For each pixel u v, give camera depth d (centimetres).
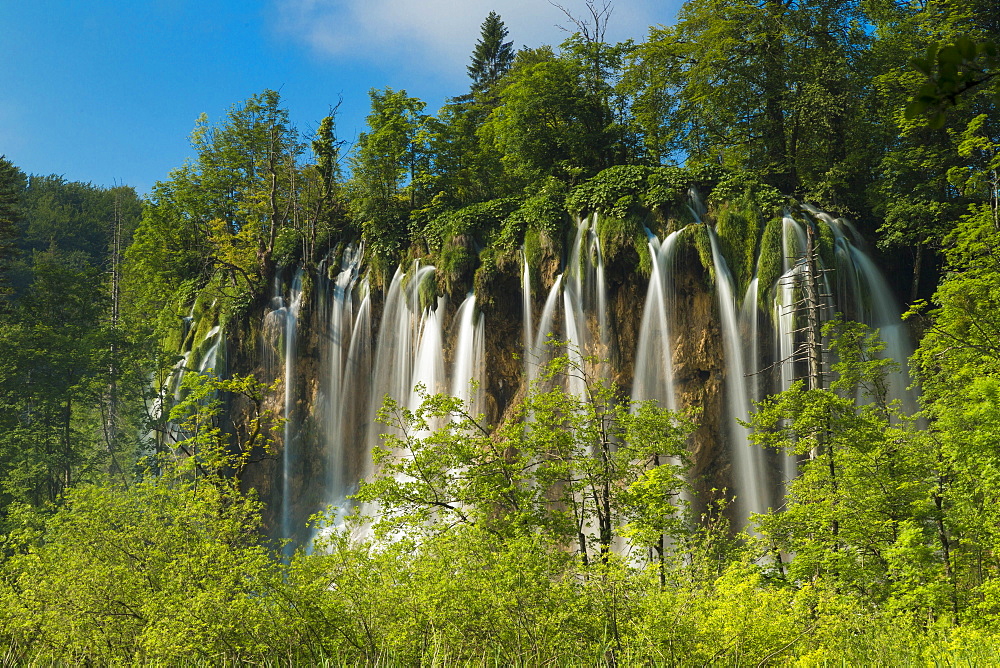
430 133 6181
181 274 7338
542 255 5047
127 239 13425
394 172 6181
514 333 5153
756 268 4534
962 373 2675
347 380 5819
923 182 4928
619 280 4803
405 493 2152
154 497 2094
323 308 6019
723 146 5838
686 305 4634
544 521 2056
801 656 1502
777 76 5459
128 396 5528
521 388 5066
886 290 4822
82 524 1941
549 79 5809
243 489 5734
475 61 10444
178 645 1488
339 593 1560
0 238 6956
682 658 1422
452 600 1432
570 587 1460
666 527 2078
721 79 5534
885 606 2069
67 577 1789
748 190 4681
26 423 5222
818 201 5034
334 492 5741
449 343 5312
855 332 2867
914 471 2312
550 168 5762
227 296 6288
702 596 1584
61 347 5169
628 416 2267
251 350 6097
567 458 2238
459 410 2272
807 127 5319
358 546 1706
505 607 1425
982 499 2238
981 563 2325
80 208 16850
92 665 1744
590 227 4934
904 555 2088
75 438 5197
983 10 4588
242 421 5912
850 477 2342
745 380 4475
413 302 5531
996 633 1816
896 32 5325
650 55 5744
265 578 1603
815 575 2241
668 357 4609
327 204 6762
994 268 2920
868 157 5319
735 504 4397
